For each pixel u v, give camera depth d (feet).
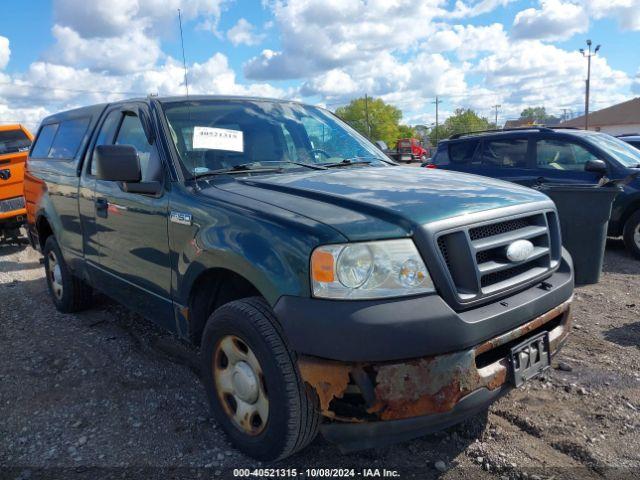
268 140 12.37
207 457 9.41
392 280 7.59
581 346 14.01
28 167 19.03
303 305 7.65
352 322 7.32
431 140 333.83
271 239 8.22
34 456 9.61
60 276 17.30
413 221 7.93
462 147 29.09
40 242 18.58
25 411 11.22
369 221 7.95
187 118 11.85
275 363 8.10
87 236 14.21
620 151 25.58
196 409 11.09
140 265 11.69
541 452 9.42
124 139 12.93
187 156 11.07
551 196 19.58
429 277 7.79
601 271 20.97
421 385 7.41
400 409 7.40
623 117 186.09
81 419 10.84
